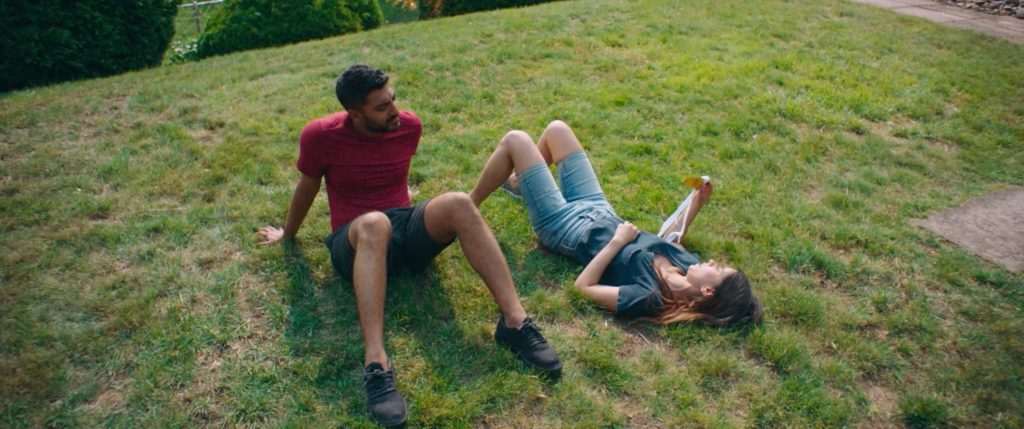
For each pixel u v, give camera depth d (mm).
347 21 9227
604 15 8062
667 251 3414
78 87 6172
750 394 2877
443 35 7375
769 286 3533
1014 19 9188
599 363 2984
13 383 2727
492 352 3021
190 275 3428
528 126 5219
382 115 3014
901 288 3611
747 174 4660
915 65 6914
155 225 3779
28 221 3787
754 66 6531
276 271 3479
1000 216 4363
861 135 5445
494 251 2986
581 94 5793
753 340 3135
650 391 2879
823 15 8562
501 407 2764
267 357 2955
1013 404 2871
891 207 4410
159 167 4418
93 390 2740
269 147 4766
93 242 3637
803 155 4988
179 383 2795
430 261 3473
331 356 2951
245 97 5664
